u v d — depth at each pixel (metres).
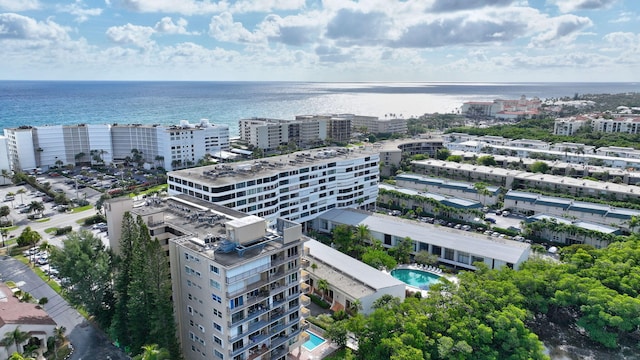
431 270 146.38
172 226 106.56
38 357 96.81
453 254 151.38
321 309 122.88
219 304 82.81
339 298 121.06
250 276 83.69
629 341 111.50
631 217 172.88
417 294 124.12
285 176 166.12
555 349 108.62
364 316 109.44
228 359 83.88
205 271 84.31
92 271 104.12
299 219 176.00
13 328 96.31
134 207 120.69
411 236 160.12
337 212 185.88
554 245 168.38
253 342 87.12
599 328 106.62
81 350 100.62
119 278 99.56
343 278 126.81
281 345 94.25
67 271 106.25
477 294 107.62
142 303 92.56
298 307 96.06
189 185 151.75
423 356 91.12
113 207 115.06
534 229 174.00
